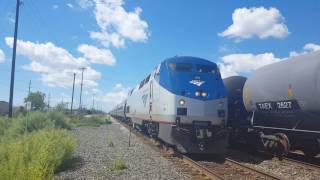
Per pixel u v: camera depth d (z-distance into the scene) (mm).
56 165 12758
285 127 16469
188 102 16547
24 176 9352
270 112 16672
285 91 14914
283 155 16266
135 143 22828
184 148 16438
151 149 19594
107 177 12078
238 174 12906
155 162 15172
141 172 12969
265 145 17438
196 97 16641
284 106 15312
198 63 17891
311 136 14789
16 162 10633
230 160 15273
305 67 13875
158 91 18250
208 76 17469
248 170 13414
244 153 18984
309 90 13539
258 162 15852
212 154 18094
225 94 17266
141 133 29734
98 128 41094
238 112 20000
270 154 17906
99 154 17438
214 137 16656
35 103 74500
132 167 13906
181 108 16453
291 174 13188
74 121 53656
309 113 14109
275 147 16734
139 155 17234
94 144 21828
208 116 16516
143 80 25188
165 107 17000
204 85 17047
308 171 13594
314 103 13508
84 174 12555
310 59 13883
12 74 33906
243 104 19641
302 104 14148
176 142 16484
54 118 37125
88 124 49812
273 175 12070
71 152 14781
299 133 15383
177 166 14273
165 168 13805
